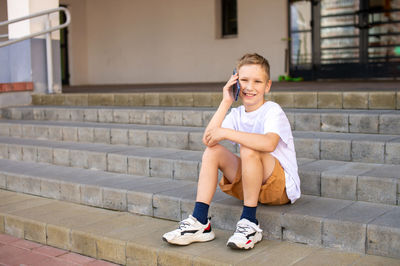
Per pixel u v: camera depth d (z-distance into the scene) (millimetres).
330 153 3396
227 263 2373
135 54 12445
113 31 12758
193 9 11336
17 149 4711
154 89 7438
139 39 12328
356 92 4191
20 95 6309
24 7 6402
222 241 2707
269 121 2627
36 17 6453
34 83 6477
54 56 6699
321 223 2543
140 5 12188
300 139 3508
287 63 10148
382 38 9227
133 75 12562
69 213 3383
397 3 8984
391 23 9094
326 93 4344
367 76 9461
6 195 3984
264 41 10391
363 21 9352
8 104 6180
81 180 3725
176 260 2525
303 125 3963
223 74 11094
